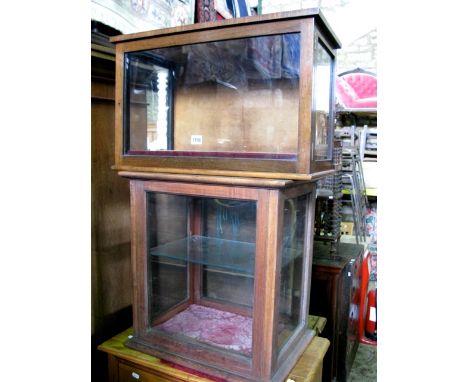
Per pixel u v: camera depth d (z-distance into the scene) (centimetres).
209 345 108
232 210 105
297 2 383
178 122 120
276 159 92
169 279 124
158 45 103
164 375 110
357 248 215
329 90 108
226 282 128
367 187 361
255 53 98
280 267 97
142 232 112
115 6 130
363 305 245
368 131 367
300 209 112
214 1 186
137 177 109
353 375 206
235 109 109
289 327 113
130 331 129
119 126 112
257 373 98
